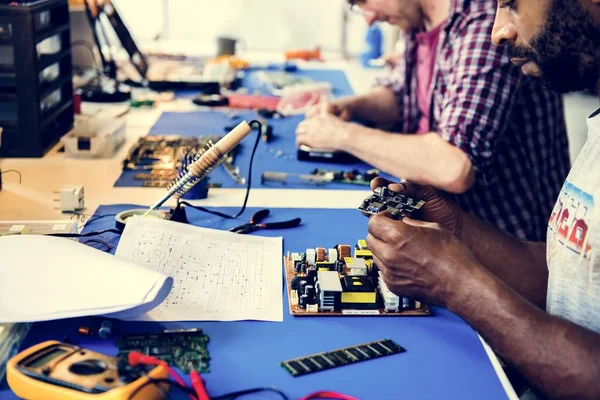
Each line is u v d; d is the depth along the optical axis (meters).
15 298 1.18
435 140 2.04
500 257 1.53
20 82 2.09
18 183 1.95
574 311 1.27
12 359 1.06
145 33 4.61
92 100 2.83
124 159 2.16
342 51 4.15
